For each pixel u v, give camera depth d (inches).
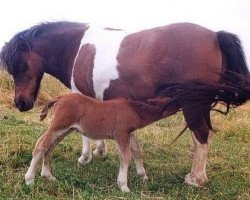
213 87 128.7
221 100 131.0
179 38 133.6
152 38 136.4
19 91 161.5
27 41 159.6
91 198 118.9
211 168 157.9
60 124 126.6
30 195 119.1
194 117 133.1
